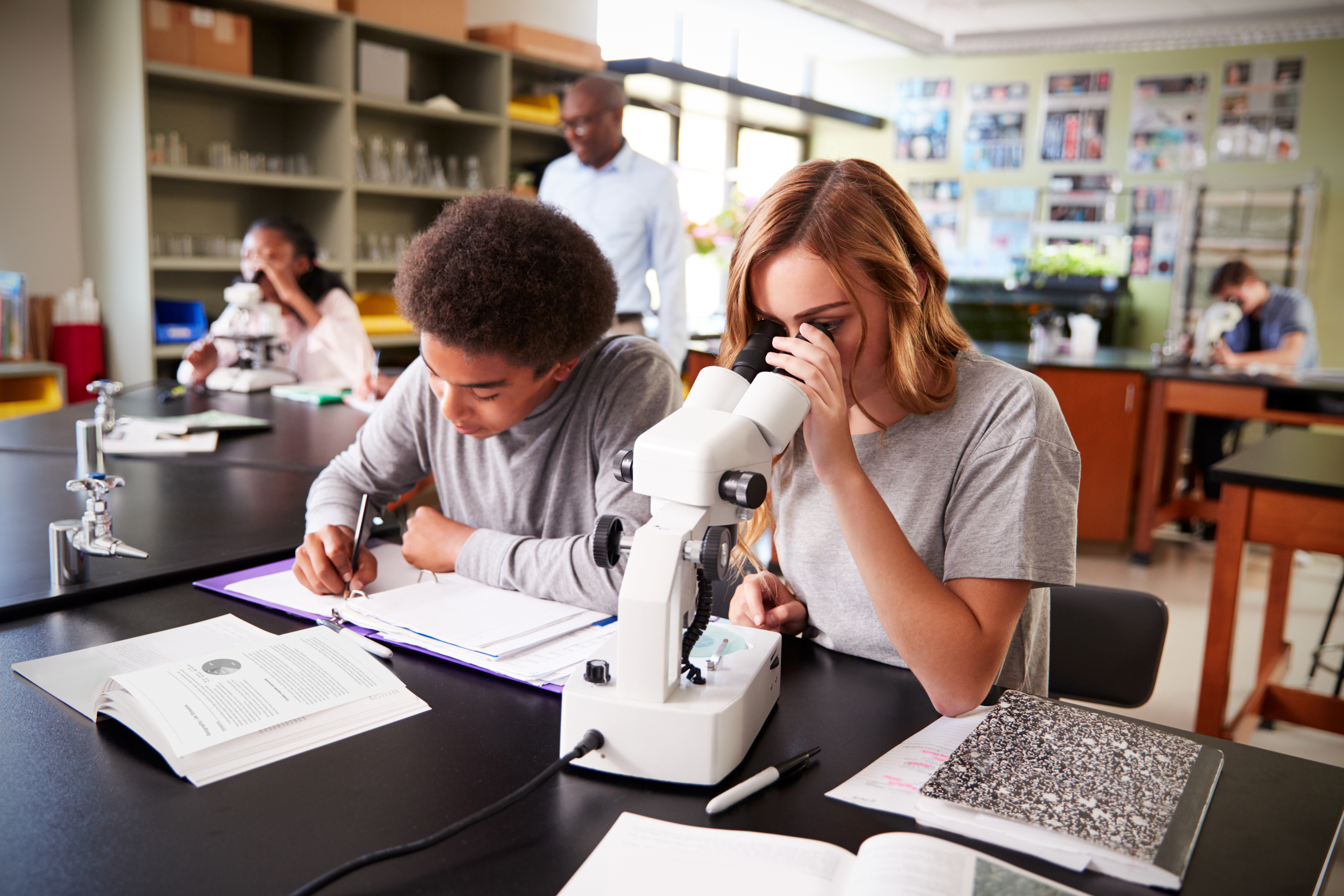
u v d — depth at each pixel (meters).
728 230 5.39
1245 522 2.11
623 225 3.36
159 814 0.66
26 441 1.94
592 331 1.10
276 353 2.95
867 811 0.69
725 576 0.73
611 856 0.62
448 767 0.74
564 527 1.25
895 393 0.97
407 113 4.27
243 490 1.60
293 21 3.94
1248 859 0.63
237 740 0.75
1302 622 3.36
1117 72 6.84
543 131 4.74
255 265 2.87
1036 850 0.63
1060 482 0.94
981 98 7.34
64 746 0.75
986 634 0.87
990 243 7.43
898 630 0.86
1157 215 6.82
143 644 0.95
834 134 7.91
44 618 1.03
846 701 0.89
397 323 4.19
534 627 1.00
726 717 0.72
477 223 1.01
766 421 0.76
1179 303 6.35
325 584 1.10
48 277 3.62
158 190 3.75
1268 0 5.62
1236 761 0.76
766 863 0.62
